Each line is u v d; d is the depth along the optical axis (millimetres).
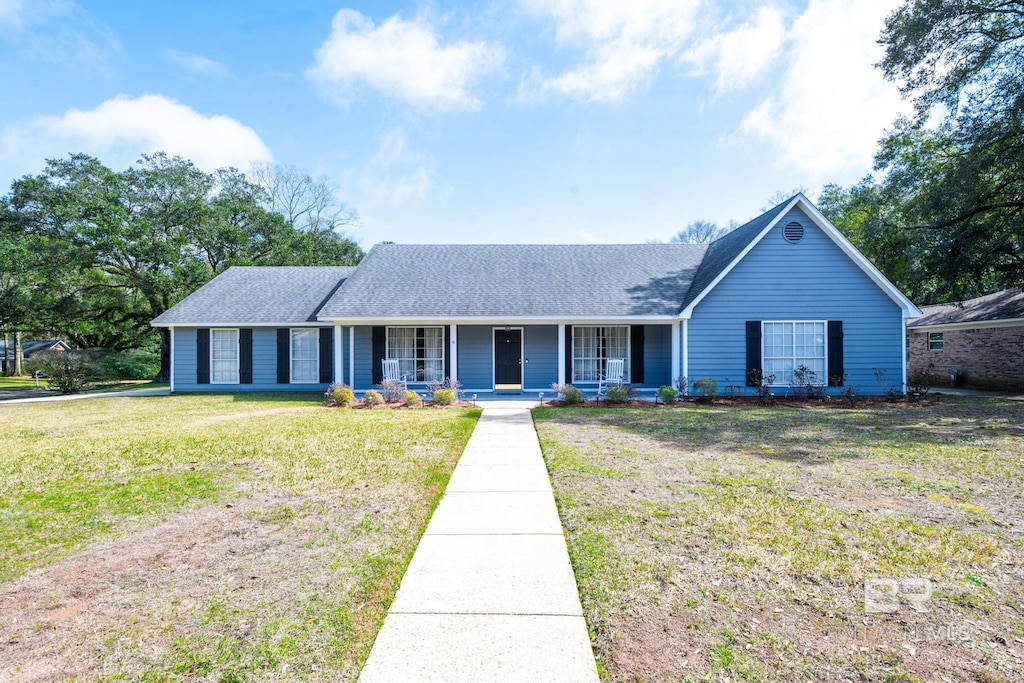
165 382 24688
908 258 21750
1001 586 3381
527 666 2541
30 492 5668
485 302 15539
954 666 2539
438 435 8953
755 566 3660
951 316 20109
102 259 22859
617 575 3523
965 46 16438
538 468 6574
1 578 3604
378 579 3516
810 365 14414
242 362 17516
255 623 2979
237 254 27062
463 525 4539
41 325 25781
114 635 2881
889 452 7363
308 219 40188
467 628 2896
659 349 16234
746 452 7398
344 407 13250
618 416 11133
